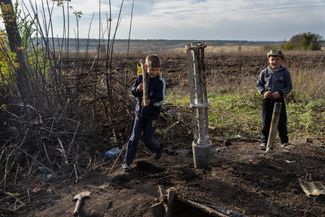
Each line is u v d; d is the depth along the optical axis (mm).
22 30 6680
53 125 6020
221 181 4879
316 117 8367
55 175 5270
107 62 6605
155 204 4305
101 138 6238
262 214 4301
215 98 10234
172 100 9812
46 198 4797
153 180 4977
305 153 5957
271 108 5941
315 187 4836
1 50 6086
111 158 5746
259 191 4715
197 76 4969
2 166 5480
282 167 5367
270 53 5801
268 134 6070
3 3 6312
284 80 5801
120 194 4680
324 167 5488
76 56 6871
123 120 6547
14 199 4840
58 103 6328
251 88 10906
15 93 6297
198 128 5180
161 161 5582
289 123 7844
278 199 4594
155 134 6562
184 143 6344
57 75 6465
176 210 4441
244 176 5023
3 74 6230
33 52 6809
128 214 4328
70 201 4664
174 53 31703
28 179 5223
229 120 7980
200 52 4898
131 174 5168
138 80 5207
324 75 11727
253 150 6074
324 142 6664
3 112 6086
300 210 4414
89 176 5238
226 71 19562
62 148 5516
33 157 5547
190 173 5094
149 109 5090
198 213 4582
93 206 4492
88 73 6852
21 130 5879
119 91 6785
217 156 5723
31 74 6301
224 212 4176
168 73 18719
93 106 6711
